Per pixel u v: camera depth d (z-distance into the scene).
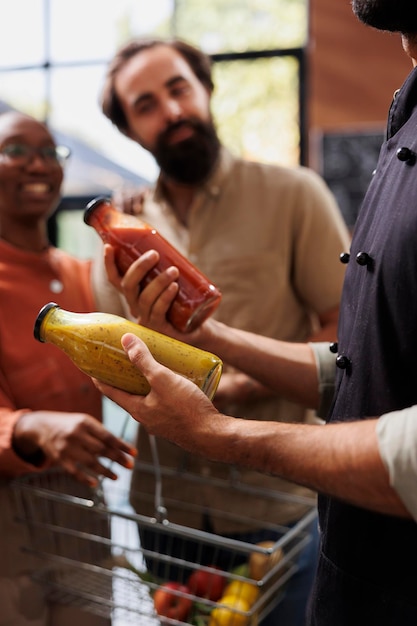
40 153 1.66
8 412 1.49
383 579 0.85
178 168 1.67
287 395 1.22
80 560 1.54
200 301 1.14
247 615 1.19
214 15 3.73
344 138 3.50
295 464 0.76
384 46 3.43
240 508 1.64
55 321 0.98
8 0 3.95
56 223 4.03
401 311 0.82
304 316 1.77
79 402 1.63
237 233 1.68
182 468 1.67
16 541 1.47
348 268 0.98
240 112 3.72
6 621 1.46
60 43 3.93
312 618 0.96
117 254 1.19
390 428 0.71
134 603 1.35
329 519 0.91
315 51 3.52
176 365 0.95
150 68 1.68
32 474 1.49
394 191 0.86
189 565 1.22
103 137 3.93
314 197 1.68
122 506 1.80
